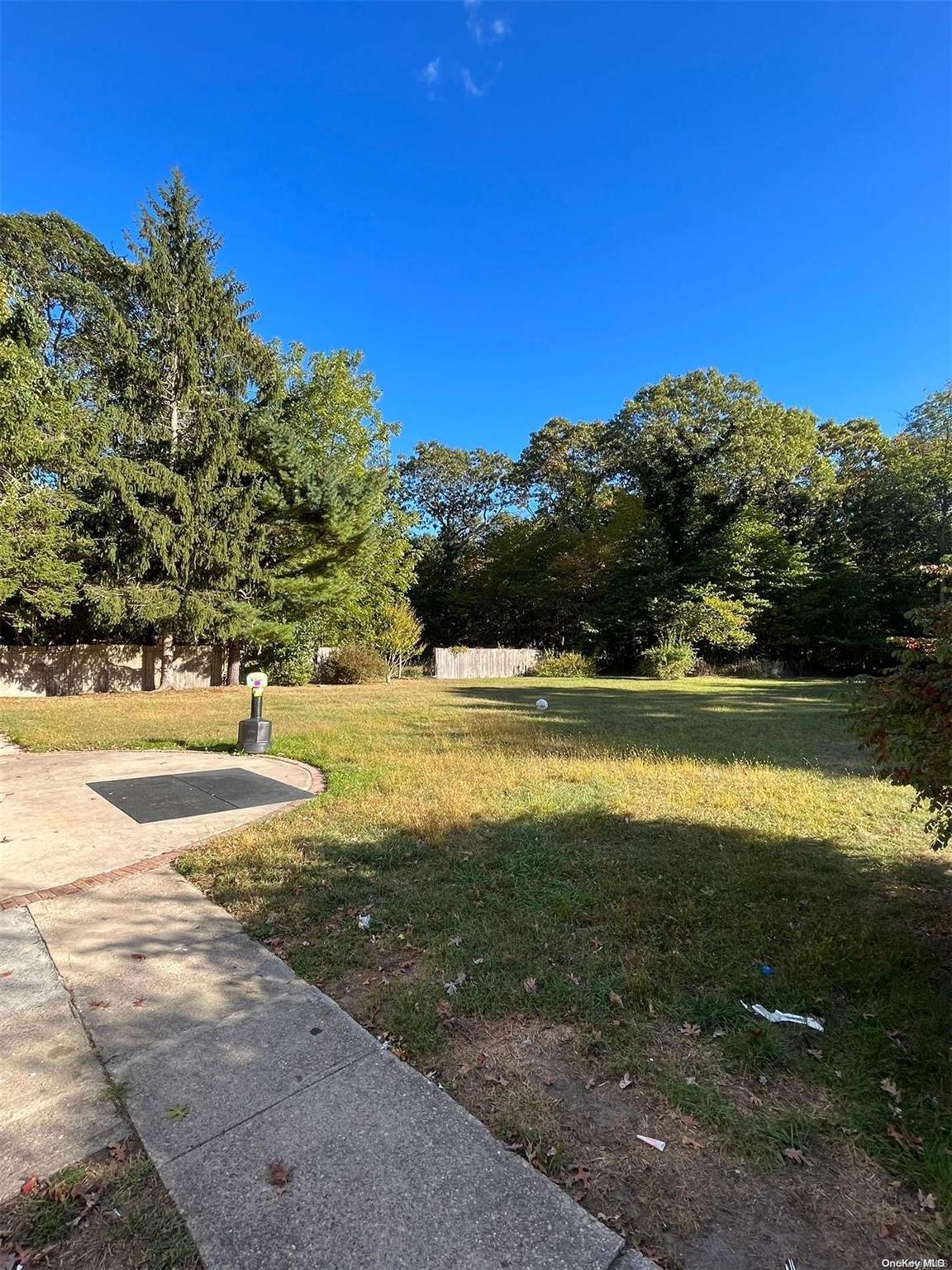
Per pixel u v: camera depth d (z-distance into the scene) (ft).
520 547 115.65
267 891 12.12
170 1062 7.18
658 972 9.20
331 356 71.31
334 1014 8.20
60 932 10.50
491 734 30.78
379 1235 4.98
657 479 99.60
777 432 95.40
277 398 59.93
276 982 8.97
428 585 130.93
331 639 75.46
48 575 46.85
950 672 8.61
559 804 17.93
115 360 53.88
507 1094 6.68
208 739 29.81
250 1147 5.90
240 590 60.64
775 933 10.41
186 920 10.96
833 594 97.40
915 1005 8.27
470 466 134.21
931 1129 6.17
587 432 115.44
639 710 42.75
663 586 95.55
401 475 130.41
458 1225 5.08
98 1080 6.86
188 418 57.77
